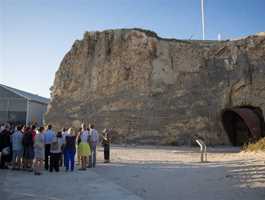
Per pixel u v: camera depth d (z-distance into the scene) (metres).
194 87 37.66
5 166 16.39
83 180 12.59
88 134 16.23
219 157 21.16
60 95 40.75
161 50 39.12
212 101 36.91
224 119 37.56
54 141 15.18
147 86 38.09
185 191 10.23
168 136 36.06
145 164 17.81
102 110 38.28
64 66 41.94
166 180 12.31
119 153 24.98
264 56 37.53
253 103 36.25
